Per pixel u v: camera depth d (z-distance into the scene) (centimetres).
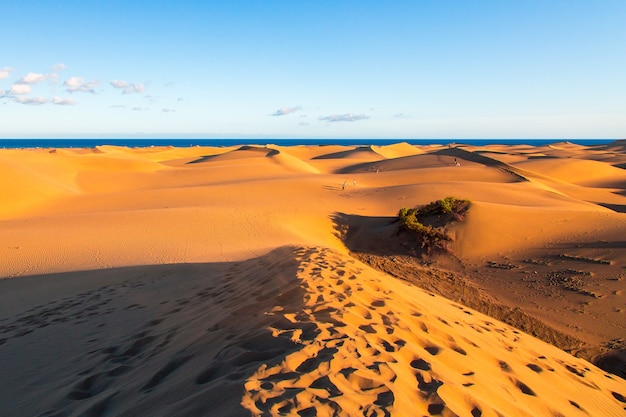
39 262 1541
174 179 5231
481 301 1307
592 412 467
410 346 433
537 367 555
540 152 11100
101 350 566
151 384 391
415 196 3309
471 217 2156
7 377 507
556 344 1001
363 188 3869
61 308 918
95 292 1057
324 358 354
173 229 2123
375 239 2222
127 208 3120
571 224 2053
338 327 441
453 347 501
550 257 1694
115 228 2128
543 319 1159
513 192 3544
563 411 427
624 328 1057
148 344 568
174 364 434
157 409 321
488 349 546
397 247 2064
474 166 5722
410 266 1766
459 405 325
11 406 417
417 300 731
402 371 357
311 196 3459
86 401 392
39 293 1122
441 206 2302
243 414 257
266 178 4884
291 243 1877
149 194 3631
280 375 325
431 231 2033
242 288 771
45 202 3400
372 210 2941
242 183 4112
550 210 2336
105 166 5988
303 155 10581
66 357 569
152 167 6488
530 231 2025
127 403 357
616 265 1455
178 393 340
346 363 351
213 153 11619
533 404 414
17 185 3581
